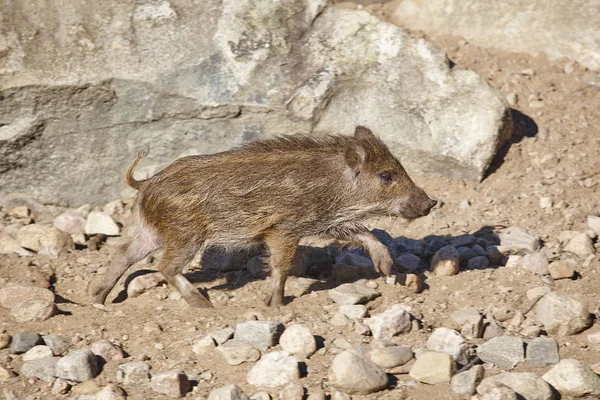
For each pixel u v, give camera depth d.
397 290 13.20
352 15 17.69
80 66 16.39
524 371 10.77
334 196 13.58
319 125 16.88
